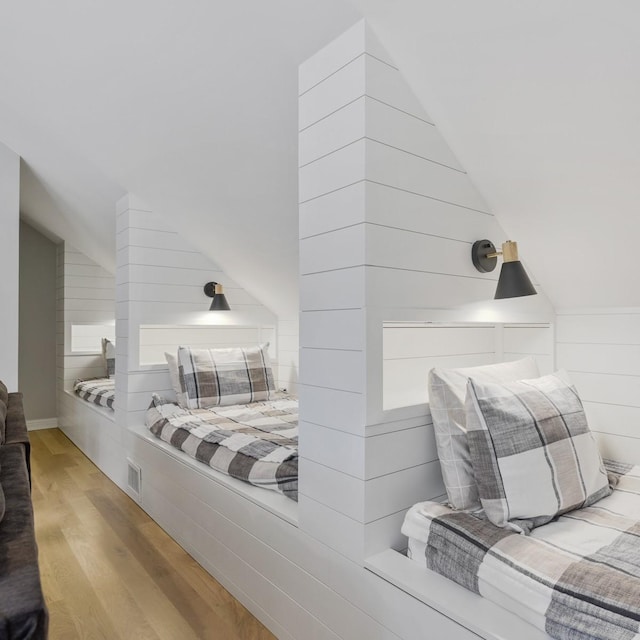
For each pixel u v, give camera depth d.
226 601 1.95
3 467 1.27
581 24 1.17
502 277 1.58
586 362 2.08
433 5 1.26
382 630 1.31
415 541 1.39
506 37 1.26
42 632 0.69
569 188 1.58
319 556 1.53
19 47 2.15
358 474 1.40
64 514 2.85
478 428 1.39
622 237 1.66
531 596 1.08
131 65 1.99
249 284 3.42
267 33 1.57
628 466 1.79
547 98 1.35
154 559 2.30
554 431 1.43
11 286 3.29
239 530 1.94
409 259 1.50
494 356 2.25
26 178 3.71
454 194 1.65
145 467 2.85
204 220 2.93
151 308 3.19
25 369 5.18
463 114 1.51
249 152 2.17
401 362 1.82
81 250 4.97
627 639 0.93
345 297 1.44
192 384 3.07
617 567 1.11
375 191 1.40
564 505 1.38
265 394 3.31
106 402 3.66
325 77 1.51
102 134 2.59
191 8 1.61
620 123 1.33
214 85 1.90
